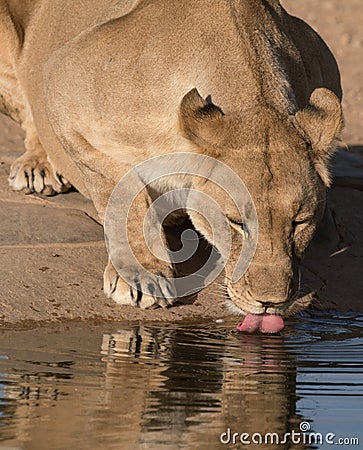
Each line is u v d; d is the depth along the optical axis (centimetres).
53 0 1316
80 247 1244
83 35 1166
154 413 866
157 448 805
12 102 1424
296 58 1141
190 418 863
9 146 1720
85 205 1373
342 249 1311
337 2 2650
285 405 894
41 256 1213
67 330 1073
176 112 1052
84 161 1155
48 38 1302
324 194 1039
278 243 998
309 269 1254
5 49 1377
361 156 1675
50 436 819
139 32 1102
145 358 995
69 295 1141
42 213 1334
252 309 1025
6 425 835
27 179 1389
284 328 1102
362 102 2062
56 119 1163
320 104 1030
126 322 1107
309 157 1013
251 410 883
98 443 810
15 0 1362
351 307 1178
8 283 1150
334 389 933
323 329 1108
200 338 1064
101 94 1101
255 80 1038
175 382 935
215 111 1005
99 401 888
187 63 1062
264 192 989
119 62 1098
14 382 920
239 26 1066
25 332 1061
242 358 1004
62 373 945
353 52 2364
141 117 1079
